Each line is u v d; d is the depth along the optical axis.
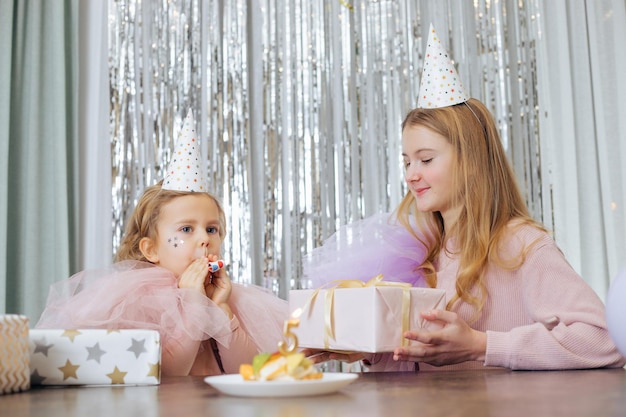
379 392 0.69
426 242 1.29
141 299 1.19
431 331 0.97
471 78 2.66
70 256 2.29
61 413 0.58
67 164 2.31
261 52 2.55
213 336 1.19
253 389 0.66
